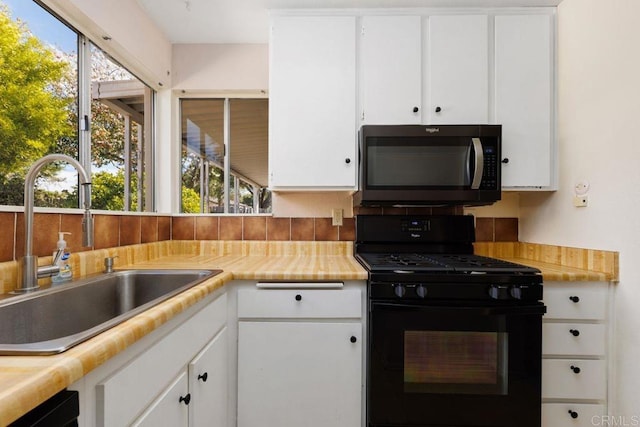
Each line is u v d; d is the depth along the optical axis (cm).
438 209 195
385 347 127
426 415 126
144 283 138
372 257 163
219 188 208
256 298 135
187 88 200
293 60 162
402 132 155
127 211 161
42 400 47
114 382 65
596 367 134
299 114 162
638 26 123
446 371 127
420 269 130
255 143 212
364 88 161
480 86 160
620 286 131
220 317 127
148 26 171
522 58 162
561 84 160
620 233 130
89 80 139
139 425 73
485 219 195
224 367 131
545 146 162
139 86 184
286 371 134
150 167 195
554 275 133
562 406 135
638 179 123
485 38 161
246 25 180
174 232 199
